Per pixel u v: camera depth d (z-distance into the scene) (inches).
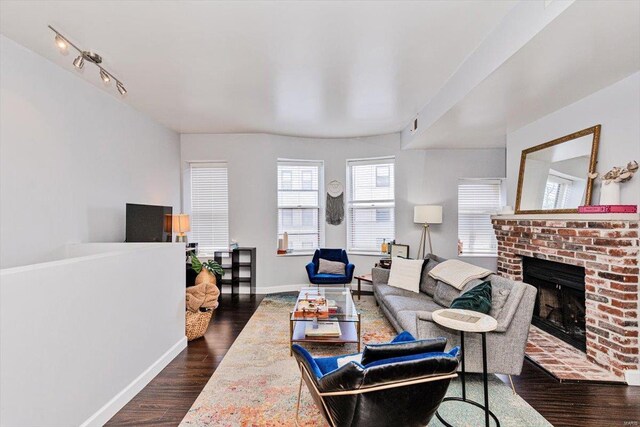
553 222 118.7
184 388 91.2
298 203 220.1
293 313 113.7
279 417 78.2
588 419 77.0
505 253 152.7
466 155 200.5
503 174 198.8
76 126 118.3
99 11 80.0
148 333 96.1
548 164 130.6
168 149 189.6
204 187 210.5
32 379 58.6
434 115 139.8
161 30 88.6
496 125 147.3
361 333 132.0
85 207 122.8
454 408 81.9
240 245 204.2
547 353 110.0
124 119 147.4
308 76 118.4
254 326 141.5
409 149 202.1
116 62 107.3
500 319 89.6
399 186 205.8
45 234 105.0
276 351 115.6
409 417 56.1
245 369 102.0
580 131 113.3
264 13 80.7
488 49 91.6
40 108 103.0
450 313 83.7
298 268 213.8
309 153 215.8
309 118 171.8
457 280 117.0
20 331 56.5
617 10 62.6
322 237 222.4
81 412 69.8
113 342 80.5
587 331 103.9
